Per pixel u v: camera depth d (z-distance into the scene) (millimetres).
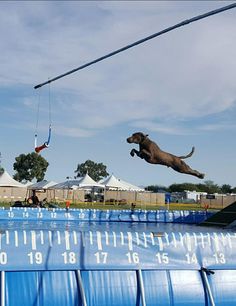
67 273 6438
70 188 37656
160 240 6984
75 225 14867
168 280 6883
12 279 6188
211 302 6938
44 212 17125
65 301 6332
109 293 6562
